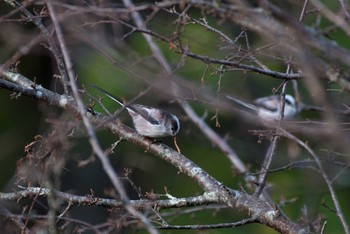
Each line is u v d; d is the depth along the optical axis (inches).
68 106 368.8
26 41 394.6
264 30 266.5
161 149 372.2
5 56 463.5
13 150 675.4
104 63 585.0
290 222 328.2
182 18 309.7
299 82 608.1
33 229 327.0
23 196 343.3
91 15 368.2
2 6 555.5
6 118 683.4
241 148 652.7
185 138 671.1
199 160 678.5
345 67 311.4
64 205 431.2
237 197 342.3
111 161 670.5
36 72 679.1
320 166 348.2
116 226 338.0
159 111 422.0
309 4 367.9
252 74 612.4
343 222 338.0
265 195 433.1
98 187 693.9
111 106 563.5
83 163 329.7
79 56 593.0
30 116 686.5
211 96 352.8
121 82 565.6
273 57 321.4
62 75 375.2
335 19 259.3
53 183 308.2
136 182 673.6
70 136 341.1
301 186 589.6
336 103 406.9
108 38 529.3
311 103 613.0
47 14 324.5
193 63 505.4
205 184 349.4
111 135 666.8
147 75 386.3
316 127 352.8
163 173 684.7
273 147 373.7
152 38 433.7
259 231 612.4
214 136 531.5
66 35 366.9
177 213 441.1
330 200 600.1
